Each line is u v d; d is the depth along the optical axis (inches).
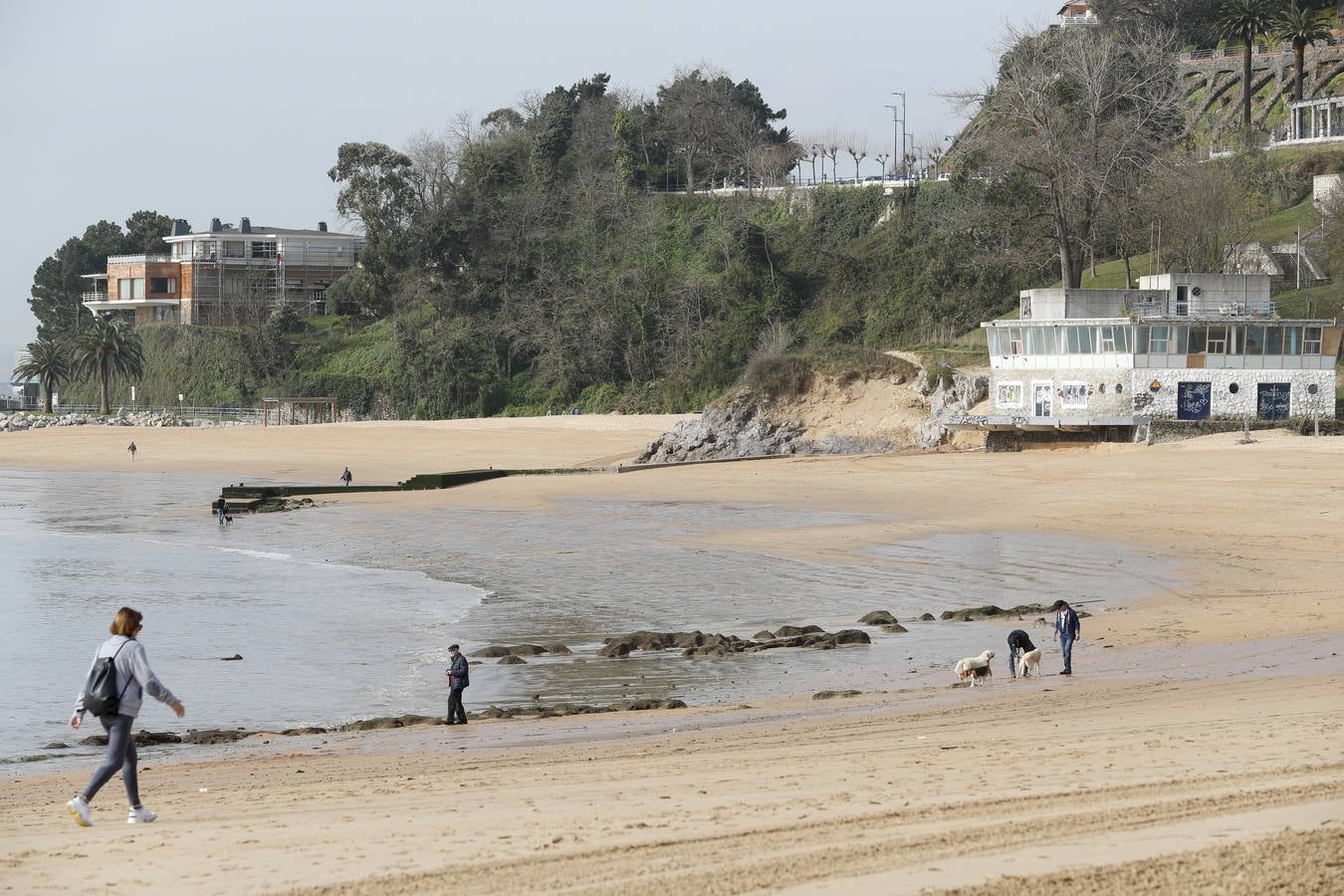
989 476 4266.7
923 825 705.6
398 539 3585.1
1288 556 2573.8
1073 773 854.5
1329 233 6284.5
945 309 7568.9
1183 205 6358.3
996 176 6702.8
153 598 2605.8
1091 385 4958.2
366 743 1384.1
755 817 753.6
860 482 4414.4
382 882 642.2
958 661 1697.8
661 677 1765.5
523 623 2241.6
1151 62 7485.2
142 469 6830.7
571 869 647.1
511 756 1195.3
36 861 736.3
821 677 1692.9
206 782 1119.0
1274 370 4847.4
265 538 3754.9
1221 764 853.2
